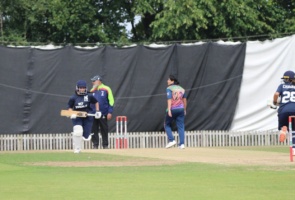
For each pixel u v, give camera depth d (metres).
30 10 132.00
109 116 103.12
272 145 110.62
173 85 98.44
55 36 135.50
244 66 111.00
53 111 105.88
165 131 108.56
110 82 107.25
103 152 92.12
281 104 80.88
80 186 53.38
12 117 104.81
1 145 104.06
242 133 110.50
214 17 130.88
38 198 47.03
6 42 119.75
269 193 49.06
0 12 130.62
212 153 88.44
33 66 105.44
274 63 111.19
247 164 71.12
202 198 46.59
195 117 109.88
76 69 106.44
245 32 133.62
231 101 110.75
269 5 137.25
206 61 110.12
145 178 58.56
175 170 65.38
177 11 127.50
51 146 105.62
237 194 48.56
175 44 109.25
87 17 134.50
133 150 96.50
